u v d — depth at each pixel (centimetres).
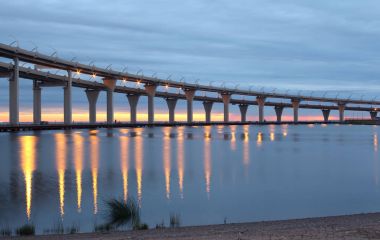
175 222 2303
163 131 17525
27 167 4916
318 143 10069
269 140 11269
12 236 1777
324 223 1847
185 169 4850
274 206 2795
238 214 2541
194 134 14688
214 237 1475
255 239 1409
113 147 8231
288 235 1473
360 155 6900
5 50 13475
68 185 3550
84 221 2278
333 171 4759
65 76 17800
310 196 3167
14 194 3089
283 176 4325
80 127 17262
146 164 5353
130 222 2175
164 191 3300
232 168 4997
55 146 8294
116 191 3269
